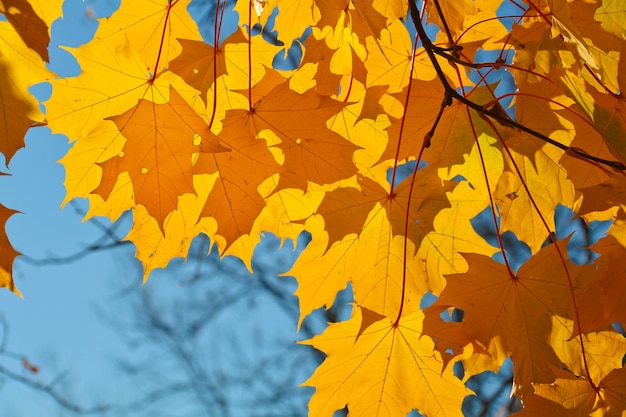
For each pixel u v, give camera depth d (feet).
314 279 4.14
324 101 3.83
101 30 4.12
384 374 4.07
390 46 4.33
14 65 3.56
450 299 3.91
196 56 3.92
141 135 3.71
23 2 3.53
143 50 4.18
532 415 3.84
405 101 4.04
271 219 4.16
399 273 4.15
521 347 3.92
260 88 3.95
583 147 3.98
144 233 4.07
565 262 3.91
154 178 3.73
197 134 3.74
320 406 4.09
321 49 4.23
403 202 4.10
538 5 4.13
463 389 4.04
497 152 4.15
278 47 4.07
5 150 3.54
